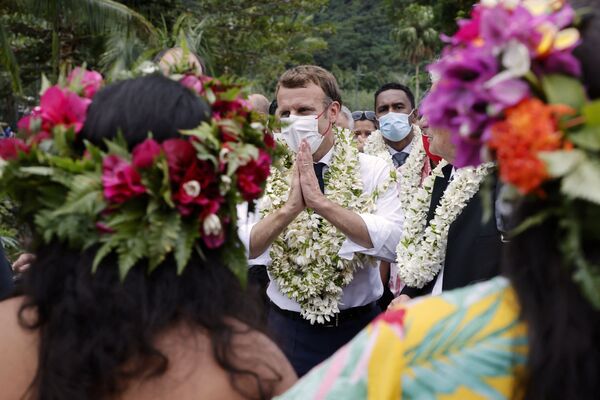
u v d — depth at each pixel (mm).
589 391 1123
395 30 37625
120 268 1356
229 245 1497
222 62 19750
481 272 2520
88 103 1498
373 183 3320
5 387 1450
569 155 1064
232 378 1416
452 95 1160
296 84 3236
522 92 1096
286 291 3172
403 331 1183
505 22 1119
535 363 1130
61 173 1407
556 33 1110
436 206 2885
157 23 16906
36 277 1463
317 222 3172
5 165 1441
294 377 1525
